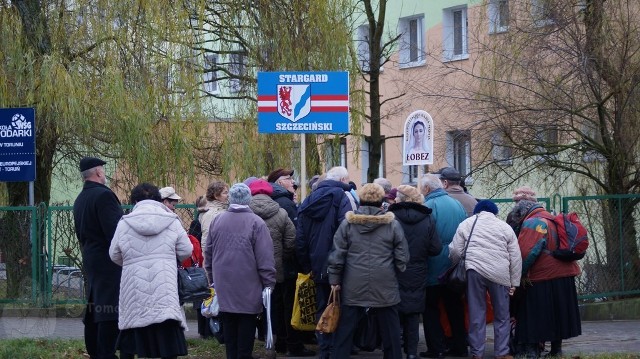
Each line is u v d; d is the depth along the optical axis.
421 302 10.66
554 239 11.05
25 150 13.45
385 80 29.73
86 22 17.88
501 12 17.36
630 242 15.52
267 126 13.09
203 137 18.91
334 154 20.64
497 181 17.39
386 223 10.13
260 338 12.07
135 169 17.78
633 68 15.41
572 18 15.66
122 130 17.23
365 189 10.23
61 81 16.80
